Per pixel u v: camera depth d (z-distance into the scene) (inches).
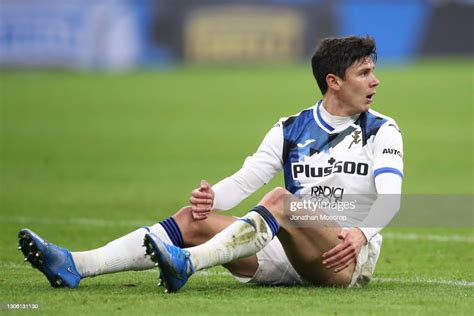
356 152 866.1
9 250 1180.5
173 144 2672.2
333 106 872.9
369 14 4658.0
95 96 3895.2
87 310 755.4
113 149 2578.7
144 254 854.5
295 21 4618.6
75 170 2176.4
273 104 3582.7
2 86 4173.2
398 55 4731.8
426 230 1386.6
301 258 834.2
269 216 817.5
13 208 1611.7
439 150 2502.5
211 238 848.9
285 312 746.2
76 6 4564.5
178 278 808.9
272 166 889.5
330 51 864.3
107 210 1584.6
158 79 4384.8
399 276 984.3
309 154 874.1
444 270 1035.9
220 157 2394.2
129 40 4640.8
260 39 4645.7
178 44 4658.0
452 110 3376.0
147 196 1761.8
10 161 2351.1
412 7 4699.8
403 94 3786.9
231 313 743.7
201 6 4643.2
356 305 773.9
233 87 4082.2
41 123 3198.8
